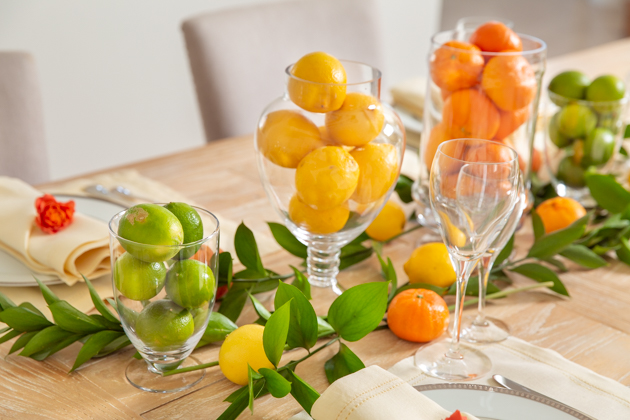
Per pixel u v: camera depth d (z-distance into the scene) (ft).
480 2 28.30
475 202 3.67
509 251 4.38
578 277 4.57
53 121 10.59
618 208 4.77
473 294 4.31
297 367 3.90
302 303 3.71
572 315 4.27
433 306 4.02
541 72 4.47
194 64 6.74
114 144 11.43
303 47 7.37
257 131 4.09
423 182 4.72
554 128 5.09
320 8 7.46
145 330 3.62
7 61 5.95
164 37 11.25
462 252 3.79
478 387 3.68
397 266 4.62
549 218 4.76
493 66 4.34
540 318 4.24
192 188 5.29
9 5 9.48
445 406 3.60
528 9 27.55
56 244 4.23
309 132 3.95
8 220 4.36
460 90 4.42
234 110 6.93
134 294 3.58
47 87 10.32
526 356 3.96
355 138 3.96
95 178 5.33
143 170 5.49
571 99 5.03
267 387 3.56
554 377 3.84
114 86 11.02
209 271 3.64
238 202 5.17
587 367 3.95
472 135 4.47
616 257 4.76
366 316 3.76
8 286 4.24
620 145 5.36
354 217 4.11
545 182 5.44
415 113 6.10
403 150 4.19
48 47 10.09
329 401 3.47
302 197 3.99
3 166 5.98
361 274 4.55
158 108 11.72
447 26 25.30
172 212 3.66
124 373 3.84
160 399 3.72
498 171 3.65
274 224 4.41
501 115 4.47
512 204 3.70
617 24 25.80
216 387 3.79
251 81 7.03
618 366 3.96
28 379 3.79
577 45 23.40
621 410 3.71
